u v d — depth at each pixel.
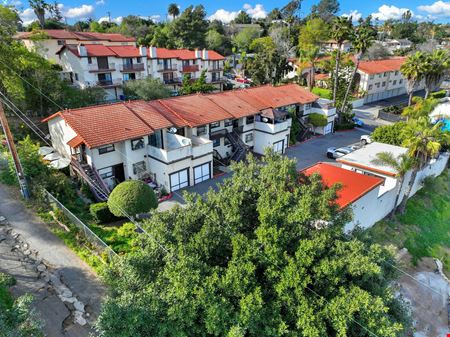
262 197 14.98
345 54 64.50
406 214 31.94
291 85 51.50
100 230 23.30
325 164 29.31
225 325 11.52
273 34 108.25
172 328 11.65
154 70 64.56
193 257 12.91
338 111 55.56
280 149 42.94
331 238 14.21
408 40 138.62
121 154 30.12
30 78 38.97
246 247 13.22
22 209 23.70
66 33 67.94
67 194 26.23
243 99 42.66
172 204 29.12
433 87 51.66
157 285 12.91
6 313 10.20
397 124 39.88
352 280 13.88
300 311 12.02
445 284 25.03
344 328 11.55
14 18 36.25
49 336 14.88
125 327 11.19
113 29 103.12
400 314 14.82
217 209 15.59
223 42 111.31
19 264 18.73
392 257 16.22
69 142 28.11
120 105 32.94
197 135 35.50
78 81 55.94
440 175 41.16
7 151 31.08
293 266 12.50
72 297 16.98
